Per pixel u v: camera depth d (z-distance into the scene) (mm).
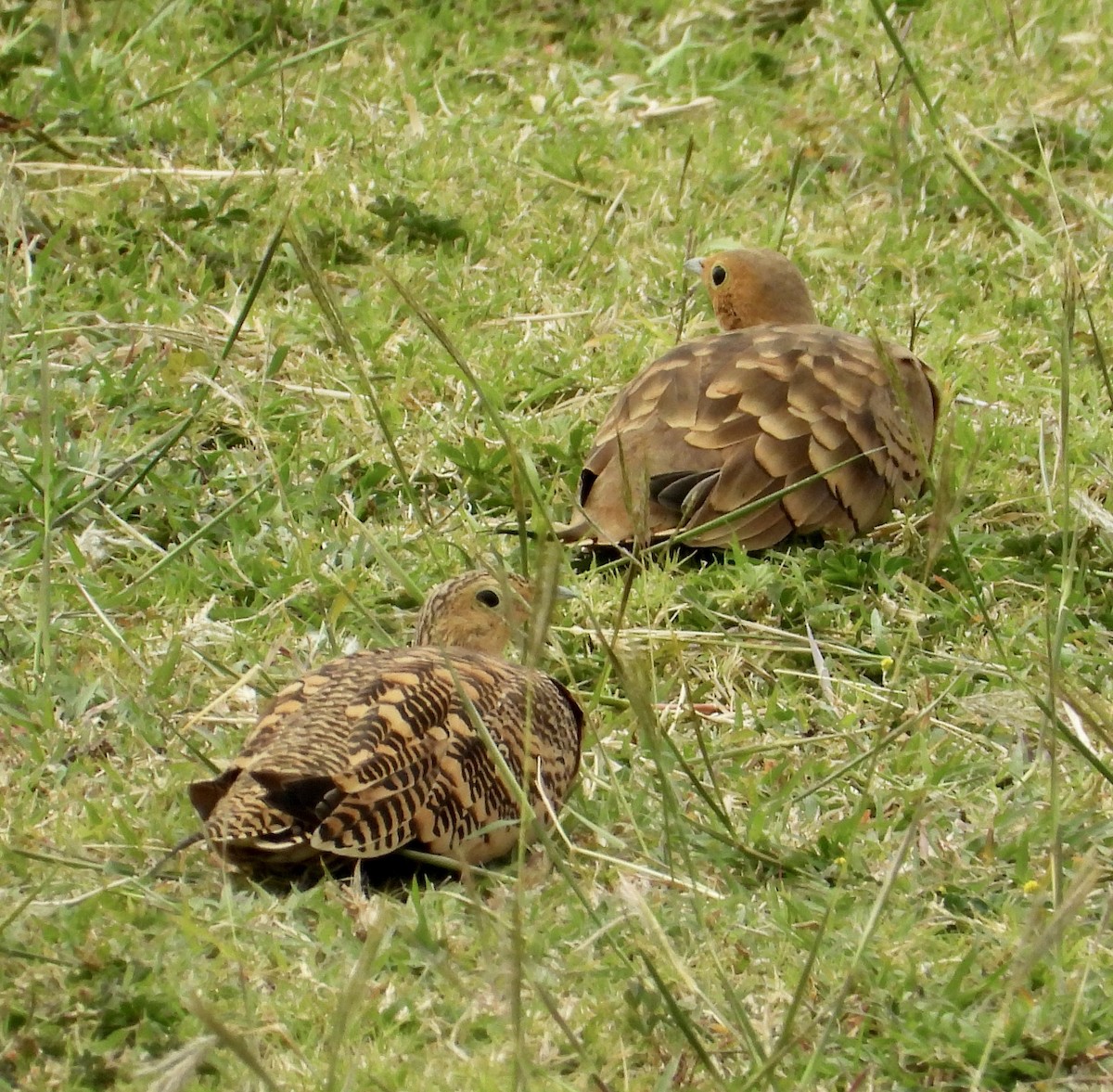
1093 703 8539
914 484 12234
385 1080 7074
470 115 16703
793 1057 7422
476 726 7664
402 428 12531
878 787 9469
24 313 13109
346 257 14531
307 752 7992
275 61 16094
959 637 10875
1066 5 19172
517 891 6727
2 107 15609
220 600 10883
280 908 8047
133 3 17531
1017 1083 7441
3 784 8984
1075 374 13820
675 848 8727
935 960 8086
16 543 11305
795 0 18875
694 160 16422
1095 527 11805
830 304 14477
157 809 8805
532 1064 6988
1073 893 6695
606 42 18234
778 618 11039
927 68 17844
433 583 10992
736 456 11469
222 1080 7082
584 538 11422
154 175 14781
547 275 14617
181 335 12836
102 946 7582
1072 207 16031
